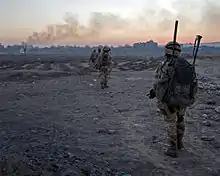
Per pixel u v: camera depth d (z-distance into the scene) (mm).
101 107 10062
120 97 12125
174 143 5512
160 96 5512
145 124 7746
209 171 4918
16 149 5652
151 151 5742
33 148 5742
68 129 7324
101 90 14328
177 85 5410
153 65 33812
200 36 5703
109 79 20047
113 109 9695
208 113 8875
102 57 14945
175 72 5422
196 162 5254
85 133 6973
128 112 9242
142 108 9805
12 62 41906
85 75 22812
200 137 6637
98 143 6195
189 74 5426
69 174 4496
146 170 4906
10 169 4289
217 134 6875
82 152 5617
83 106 10266
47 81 18953
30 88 15328
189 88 5453
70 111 9469
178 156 5504
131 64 36500
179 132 5746
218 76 19906
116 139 6480
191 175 4766
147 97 11984
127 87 15367
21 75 22297
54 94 13164
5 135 6754
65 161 5023
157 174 4773
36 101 11367
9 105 10531
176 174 4789
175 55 5531
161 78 5516
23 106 10344
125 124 7781
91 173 4688
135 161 5234
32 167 4559
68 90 14438
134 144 6152
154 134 6844
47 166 4699
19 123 7918
